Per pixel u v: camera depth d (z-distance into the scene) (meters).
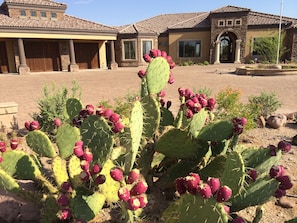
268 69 17.84
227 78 16.62
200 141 2.57
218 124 2.49
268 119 5.97
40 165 3.03
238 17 30.52
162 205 2.50
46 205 2.30
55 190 2.55
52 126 5.06
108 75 19.92
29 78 18.03
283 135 5.37
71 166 2.35
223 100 6.04
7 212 2.76
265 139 5.15
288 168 3.75
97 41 26.53
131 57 30.30
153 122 2.40
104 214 2.38
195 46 32.84
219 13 30.75
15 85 14.29
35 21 22.09
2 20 20.61
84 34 23.33
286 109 7.67
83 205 2.09
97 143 2.22
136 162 2.58
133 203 1.60
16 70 22.20
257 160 2.37
